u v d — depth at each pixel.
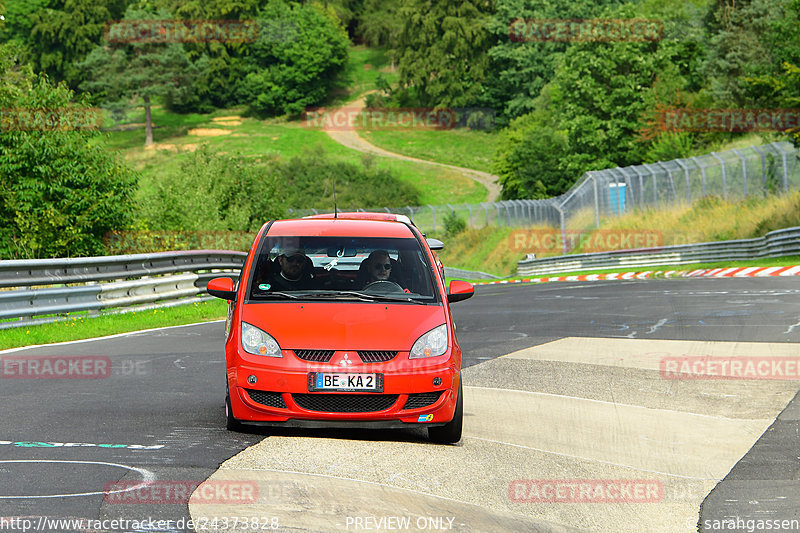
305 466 22.33
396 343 25.69
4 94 115.50
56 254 114.94
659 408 31.94
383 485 21.06
